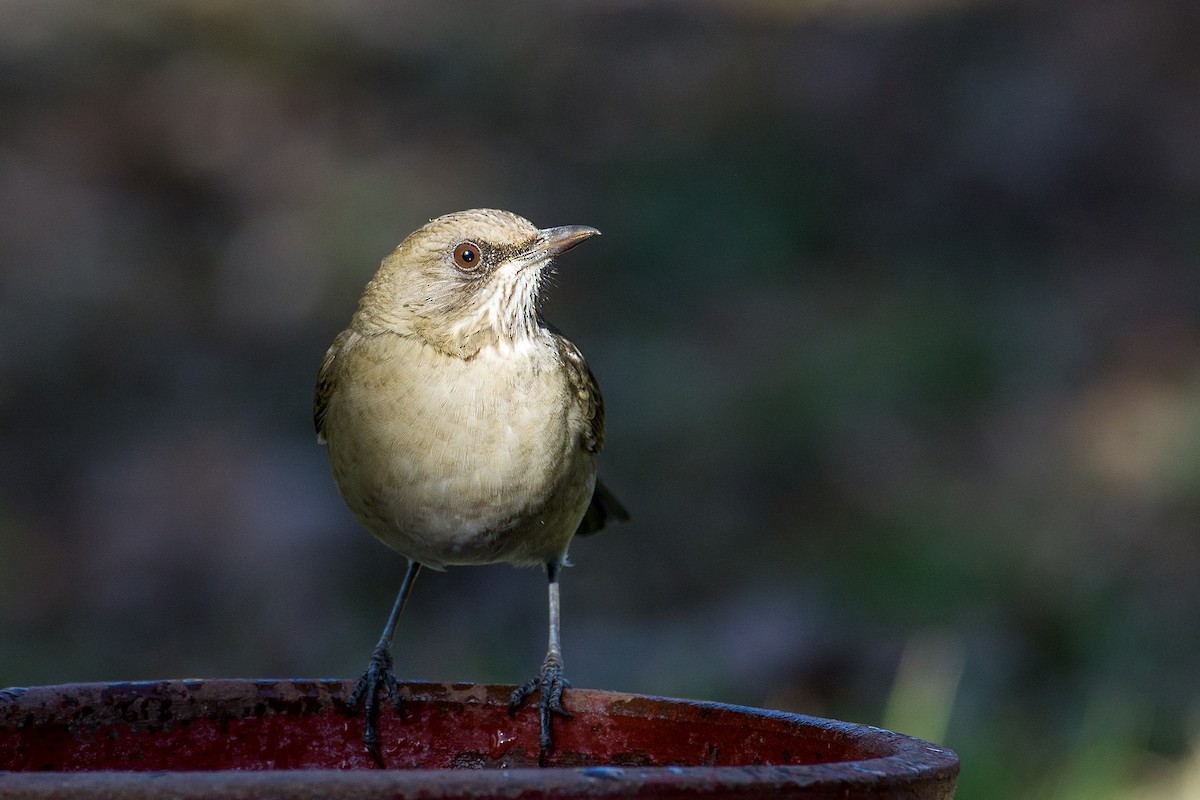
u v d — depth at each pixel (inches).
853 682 448.8
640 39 1038.4
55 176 796.0
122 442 589.6
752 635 468.1
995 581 505.7
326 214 784.9
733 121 909.2
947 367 658.8
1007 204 812.0
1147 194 813.2
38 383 624.4
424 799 125.3
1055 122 866.8
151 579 505.4
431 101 928.9
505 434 243.6
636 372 657.6
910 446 602.9
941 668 404.2
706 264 767.1
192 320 689.0
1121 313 701.9
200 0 1003.9
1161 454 586.6
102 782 123.7
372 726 195.9
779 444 601.9
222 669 467.2
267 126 869.8
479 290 246.2
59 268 709.3
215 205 792.3
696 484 577.9
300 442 594.9
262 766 192.7
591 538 543.5
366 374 248.2
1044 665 464.1
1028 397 639.8
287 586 501.7
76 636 476.1
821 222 801.6
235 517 534.9
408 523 250.4
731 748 181.8
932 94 918.4
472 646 473.1
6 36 950.4
